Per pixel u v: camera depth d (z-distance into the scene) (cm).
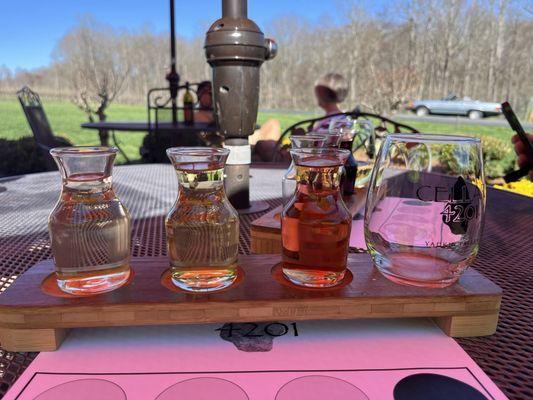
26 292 54
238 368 47
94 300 53
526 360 51
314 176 56
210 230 55
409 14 2064
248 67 107
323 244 56
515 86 2012
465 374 47
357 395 43
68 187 54
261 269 63
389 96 1211
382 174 60
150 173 187
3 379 47
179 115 486
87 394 43
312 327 57
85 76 1148
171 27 453
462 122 1555
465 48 2153
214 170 55
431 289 57
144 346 52
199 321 54
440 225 57
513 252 89
